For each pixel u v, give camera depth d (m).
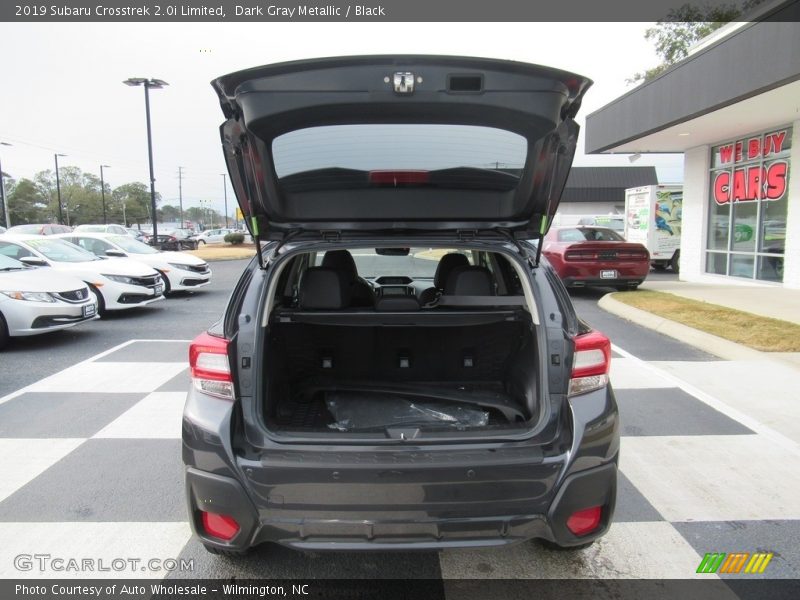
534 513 2.18
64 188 100.69
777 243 11.78
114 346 7.38
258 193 2.53
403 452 2.16
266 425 2.27
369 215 2.68
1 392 5.36
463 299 2.89
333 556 2.75
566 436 2.27
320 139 2.37
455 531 2.15
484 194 2.67
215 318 9.62
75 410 4.85
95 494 3.36
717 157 13.58
